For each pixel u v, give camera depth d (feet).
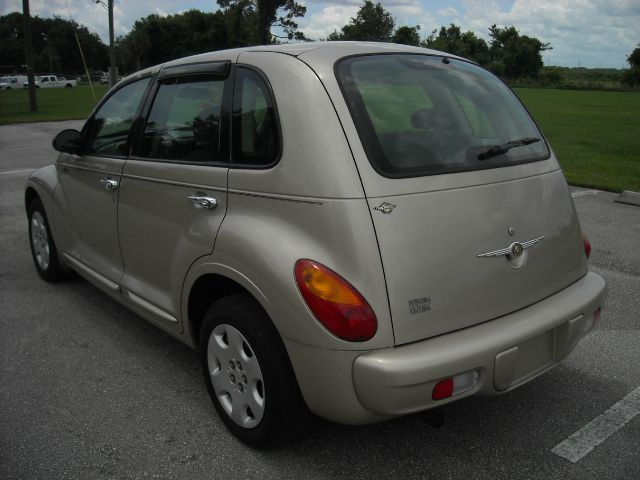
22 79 230.89
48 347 13.19
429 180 8.29
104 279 13.12
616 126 73.87
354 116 8.30
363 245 7.63
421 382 7.56
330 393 7.89
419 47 10.91
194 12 266.16
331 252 7.77
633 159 44.04
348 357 7.66
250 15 203.00
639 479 8.76
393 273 7.72
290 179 8.25
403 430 10.00
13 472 8.92
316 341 7.78
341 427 10.07
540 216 9.36
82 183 13.74
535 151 10.14
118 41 269.44
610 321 14.56
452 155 8.81
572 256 9.91
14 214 25.84
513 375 8.48
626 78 220.23
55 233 15.71
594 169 38.47
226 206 9.24
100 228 13.16
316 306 7.68
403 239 7.84
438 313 8.02
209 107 10.00
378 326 7.62
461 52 287.07
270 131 8.73
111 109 13.08
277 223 8.41
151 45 268.82
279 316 8.09
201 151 9.98
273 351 8.50
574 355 12.74
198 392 11.28
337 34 218.18
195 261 9.66
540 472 8.94
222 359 9.56
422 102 9.24
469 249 8.31
